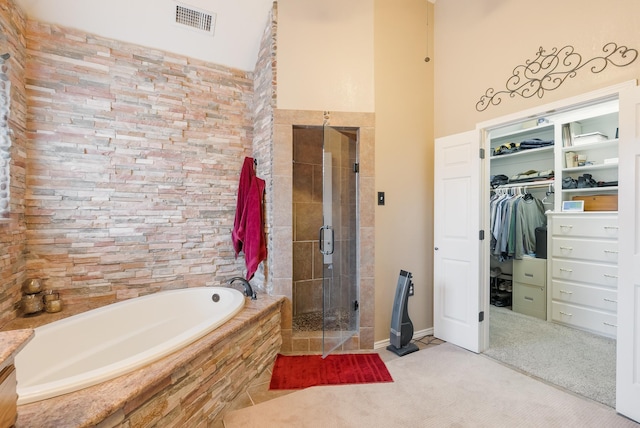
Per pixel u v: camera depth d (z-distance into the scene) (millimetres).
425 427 1591
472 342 2480
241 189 2736
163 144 2561
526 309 3375
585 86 1905
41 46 2152
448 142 2674
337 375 2117
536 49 2160
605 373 2115
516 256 3424
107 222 2383
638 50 1689
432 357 2391
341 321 2553
